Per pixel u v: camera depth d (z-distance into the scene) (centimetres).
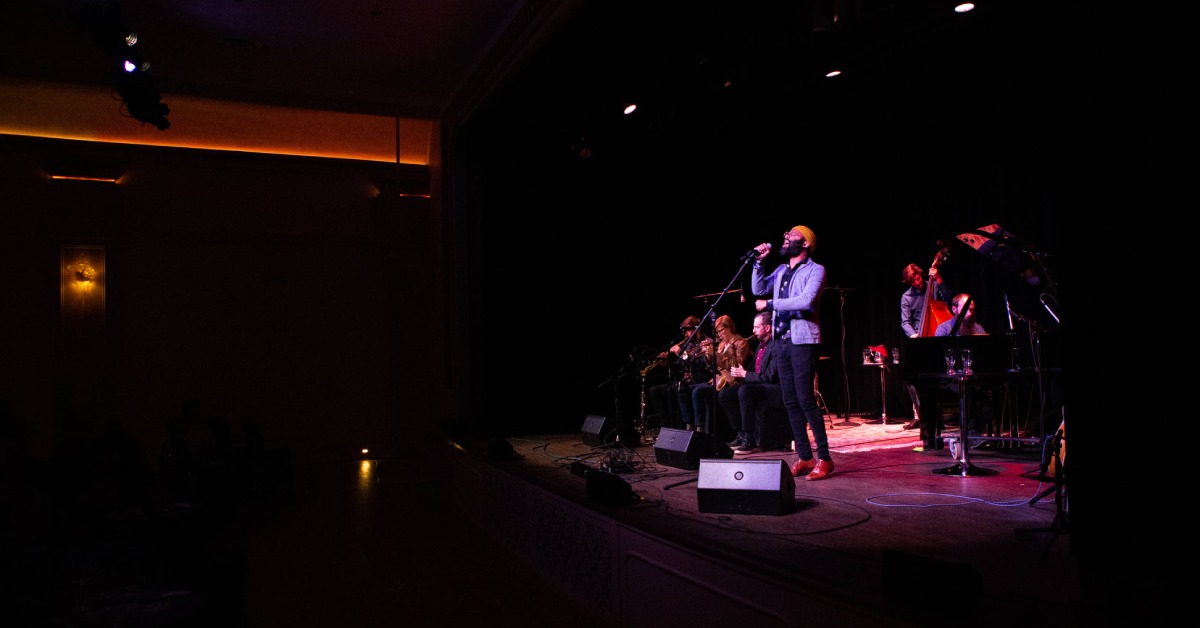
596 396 782
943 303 567
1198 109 193
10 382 802
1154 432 202
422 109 839
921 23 468
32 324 816
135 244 862
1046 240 599
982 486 382
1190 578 196
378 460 924
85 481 412
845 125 660
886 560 203
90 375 832
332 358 934
